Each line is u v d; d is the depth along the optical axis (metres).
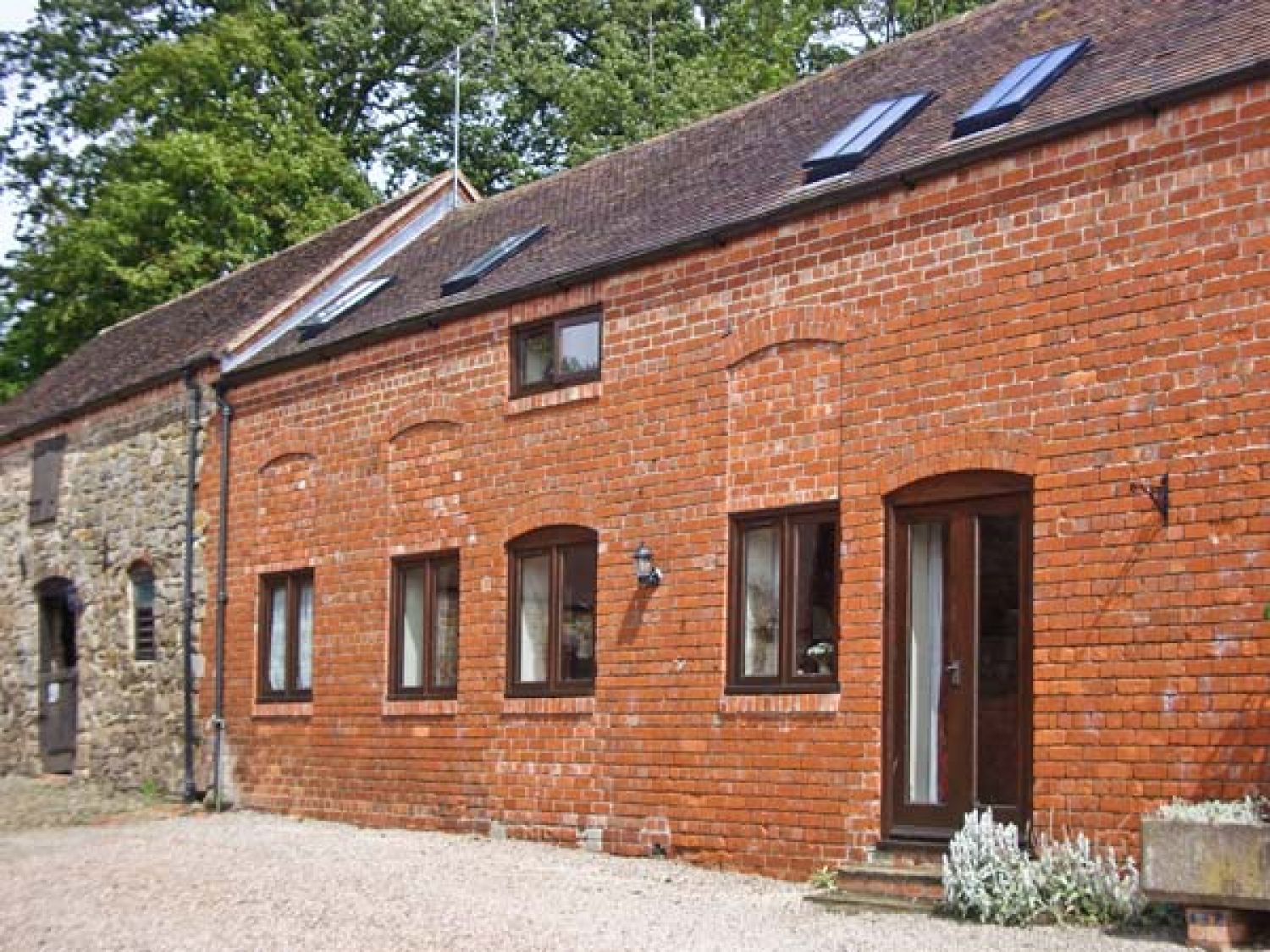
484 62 36.12
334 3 36.97
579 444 14.97
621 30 34.78
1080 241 10.99
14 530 25.67
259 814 18.62
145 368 22.77
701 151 17.53
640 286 14.47
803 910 10.90
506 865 13.35
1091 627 10.63
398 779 16.83
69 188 35.47
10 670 25.50
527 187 21.06
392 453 17.38
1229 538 9.98
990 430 11.41
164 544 21.09
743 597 13.34
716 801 13.23
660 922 10.30
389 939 9.92
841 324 12.59
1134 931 9.66
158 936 10.43
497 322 16.09
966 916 10.39
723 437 13.53
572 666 14.93
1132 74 11.42
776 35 33.00
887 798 11.95
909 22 31.70
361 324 18.45
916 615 11.97
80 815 19.22
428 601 16.73
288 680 18.67
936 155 11.93
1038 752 10.83
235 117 33.91
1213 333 10.20
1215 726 9.94
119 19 36.19
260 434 19.52
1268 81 10.08
